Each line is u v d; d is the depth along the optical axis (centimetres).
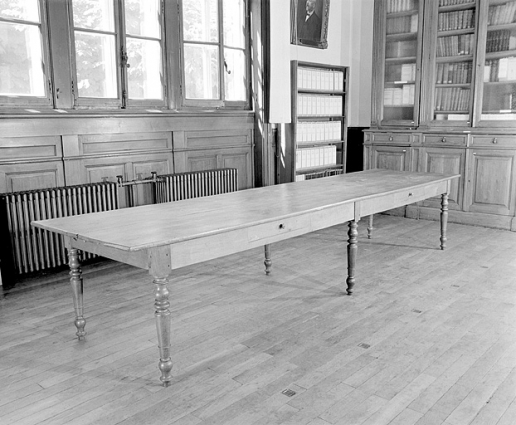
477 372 263
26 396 245
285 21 602
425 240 544
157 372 267
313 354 285
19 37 415
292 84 631
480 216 607
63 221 295
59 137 436
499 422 219
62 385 255
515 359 277
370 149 690
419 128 650
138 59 500
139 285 407
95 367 273
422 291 386
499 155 585
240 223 279
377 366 270
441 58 625
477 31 589
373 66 683
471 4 591
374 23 675
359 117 758
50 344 302
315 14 681
